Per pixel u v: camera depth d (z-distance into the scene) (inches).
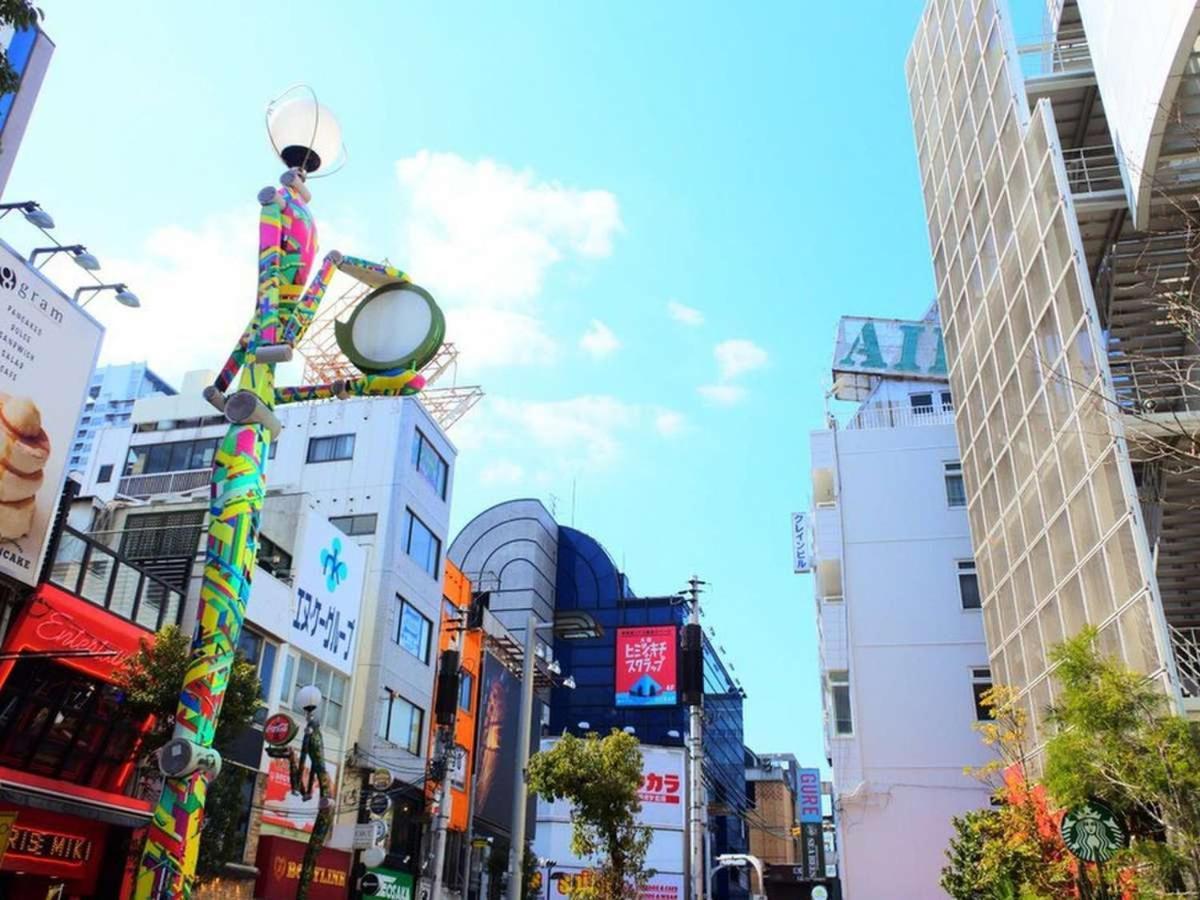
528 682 1008.9
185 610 970.1
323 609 1235.2
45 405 759.1
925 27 1454.2
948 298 1331.2
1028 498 991.6
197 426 1614.2
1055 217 888.9
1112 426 760.3
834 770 1378.0
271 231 586.2
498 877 1694.1
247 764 1005.2
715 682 2989.7
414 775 1439.5
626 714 2677.2
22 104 739.4
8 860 729.0
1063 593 887.7
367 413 1574.8
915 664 1417.3
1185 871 550.6
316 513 1244.5
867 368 1841.8
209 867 857.5
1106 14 845.2
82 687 805.2
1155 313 935.7
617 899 1087.0
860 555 1499.8
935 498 1514.5
